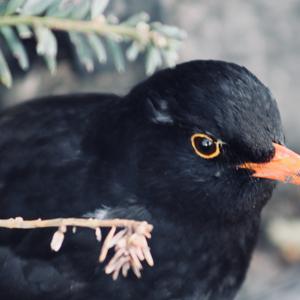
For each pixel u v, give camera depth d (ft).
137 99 36.63
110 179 37.70
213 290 40.11
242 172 35.81
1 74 32.86
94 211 37.91
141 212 37.60
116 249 28.48
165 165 36.29
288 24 55.98
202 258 38.91
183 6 54.75
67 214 38.11
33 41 50.75
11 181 39.14
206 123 34.94
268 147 34.99
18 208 38.58
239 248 39.70
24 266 38.63
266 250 54.95
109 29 32.04
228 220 37.65
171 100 35.53
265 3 56.03
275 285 52.54
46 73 52.29
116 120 37.42
